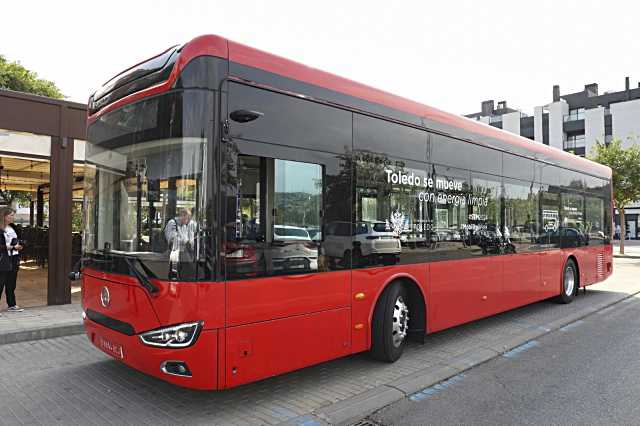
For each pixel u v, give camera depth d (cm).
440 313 615
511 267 774
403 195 566
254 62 414
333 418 403
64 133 893
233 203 388
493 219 736
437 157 626
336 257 475
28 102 852
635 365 577
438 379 513
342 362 565
